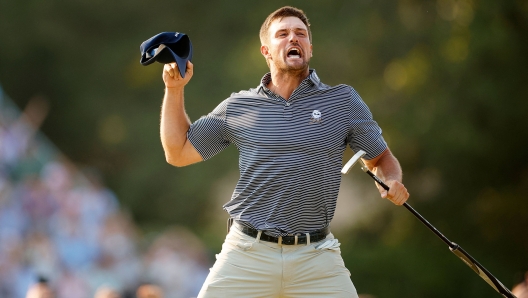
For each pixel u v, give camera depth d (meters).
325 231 15.05
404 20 65.19
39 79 81.69
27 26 79.06
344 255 62.44
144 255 43.34
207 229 73.06
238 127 14.97
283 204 14.66
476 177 63.53
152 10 78.31
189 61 15.21
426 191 65.12
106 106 80.38
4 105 50.28
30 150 44.84
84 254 38.62
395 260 61.28
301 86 14.79
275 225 14.69
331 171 14.80
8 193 40.53
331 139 14.72
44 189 41.47
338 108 14.84
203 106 72.25
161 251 39.53
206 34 74.94
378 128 15.34
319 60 66.75
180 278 38.66
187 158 15.55
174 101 15.45
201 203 75.25
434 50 62.34
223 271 15.02
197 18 75.88
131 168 77.88
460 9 61.94
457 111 61.41
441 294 59.66
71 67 81.06
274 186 14.63
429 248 63.38
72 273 36.09
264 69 69.56
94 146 81.62
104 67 79.81
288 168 14.55
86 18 79.56
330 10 67.00
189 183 73.56
